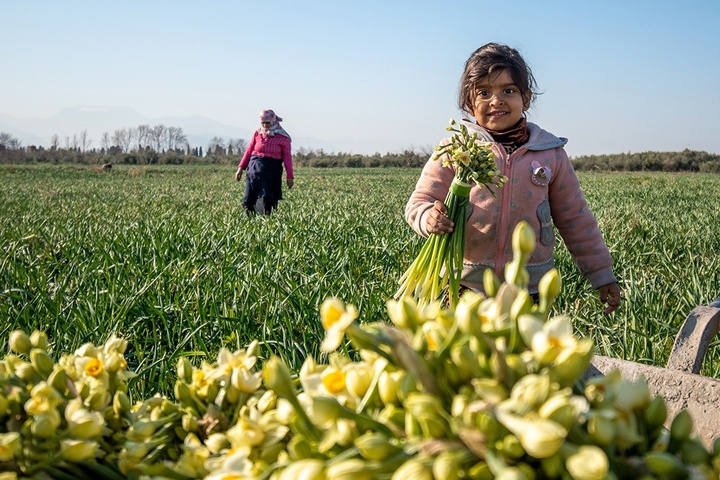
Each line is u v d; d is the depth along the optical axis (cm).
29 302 453
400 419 117
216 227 977
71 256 680
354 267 670
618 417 109
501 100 376
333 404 115
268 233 855
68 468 139
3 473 133
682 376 226
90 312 427
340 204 1659
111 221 1142
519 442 101
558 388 110
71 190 2595
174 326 425
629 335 434
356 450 111
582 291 580
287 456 122
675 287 546
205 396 162
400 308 129
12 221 1140
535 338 115
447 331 124
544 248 381
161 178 4200
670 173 7531
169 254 695
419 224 360
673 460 106
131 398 309
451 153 344
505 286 130
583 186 3291
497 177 370
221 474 128
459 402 109
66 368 162
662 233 1000
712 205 1878
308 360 151
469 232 377
